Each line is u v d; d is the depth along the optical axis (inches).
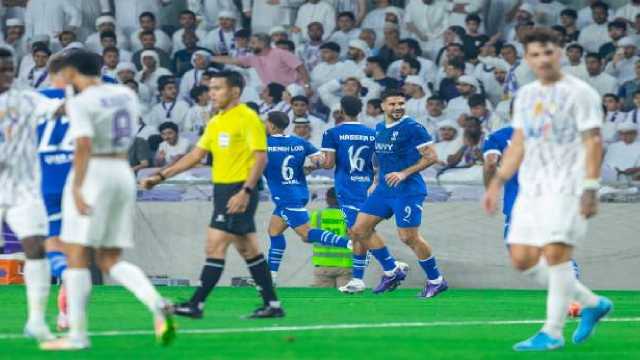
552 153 759.7
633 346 805.9
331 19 2188.7
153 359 690.2
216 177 996.6
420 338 844.0
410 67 2038.6
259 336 844.0
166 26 2237.9
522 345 769.6
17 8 2298.2
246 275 1822.1
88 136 727.7
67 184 758.5
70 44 2245.3
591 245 1747.0
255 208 1007.0
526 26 2121.1
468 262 1770.4
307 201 1622.8
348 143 1558.8
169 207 1859.0
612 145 1844.2
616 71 2030.0
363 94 2031.3
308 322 994.7
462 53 2039.9
